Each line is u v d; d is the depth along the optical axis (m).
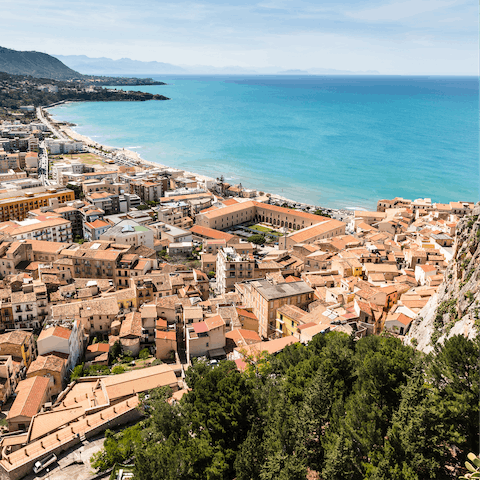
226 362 87.25
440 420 55.97
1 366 104.62
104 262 171.38
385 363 66.50
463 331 74.31
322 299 140.00
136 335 126.56
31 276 159.62
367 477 54.56
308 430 63.41
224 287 169.62
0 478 73.50
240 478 59.72
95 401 93.69
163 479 57.75
